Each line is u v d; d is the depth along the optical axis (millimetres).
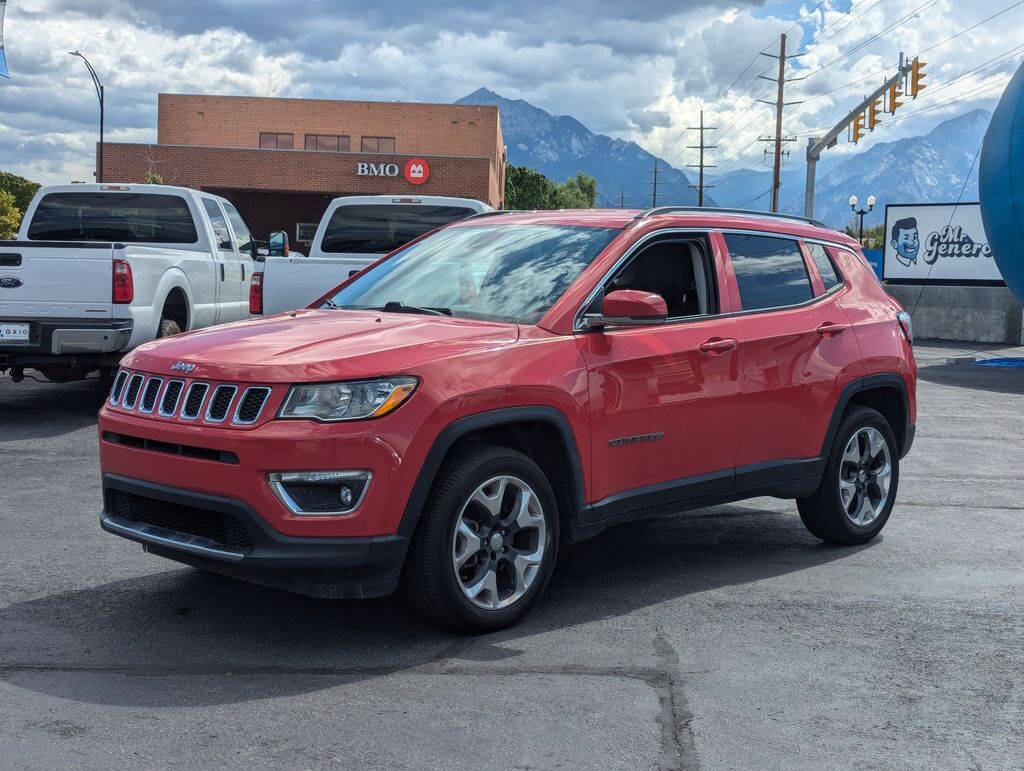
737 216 5895
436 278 5465
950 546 6324
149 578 5297
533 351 4664
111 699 3797
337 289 5855
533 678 4078
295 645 4391
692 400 5238
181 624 4621
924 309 28422
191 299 11258
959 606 5129
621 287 5156
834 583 5496
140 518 4547
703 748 3498
